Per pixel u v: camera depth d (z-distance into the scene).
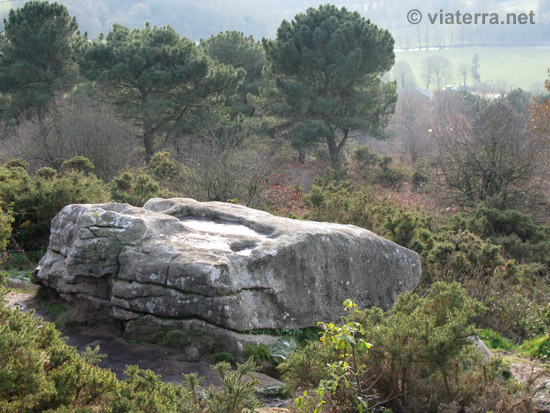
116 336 5.48
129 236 5.70
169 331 5.27
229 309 5.21
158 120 23.84
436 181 20.31
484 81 101.44
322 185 19.47
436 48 138.62
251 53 33.25
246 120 27.16
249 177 15.06
